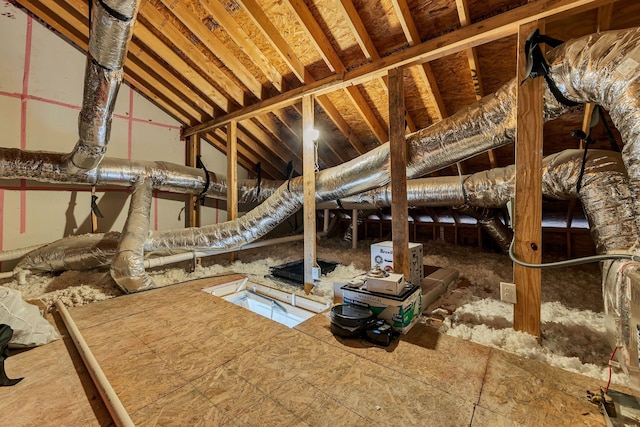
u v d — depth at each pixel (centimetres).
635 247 146
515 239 171
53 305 227
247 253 471
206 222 499
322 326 190
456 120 201
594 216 179
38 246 320
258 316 208
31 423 109
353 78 243
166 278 311
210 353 157
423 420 110
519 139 168
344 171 283
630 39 127
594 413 112
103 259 306
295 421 109
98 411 116
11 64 312
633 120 125
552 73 153
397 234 222
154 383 132
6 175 282
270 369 142
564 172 202
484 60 229
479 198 315
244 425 107
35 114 328
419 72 249
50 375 140
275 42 244
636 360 108
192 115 401
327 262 387
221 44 281
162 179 363
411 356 154
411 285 200
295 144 427
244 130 424
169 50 306
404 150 218
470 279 313
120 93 387
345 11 206
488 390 126
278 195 332
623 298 136
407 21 200
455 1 183
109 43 154
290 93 290
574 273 341
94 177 316
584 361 155
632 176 129
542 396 122
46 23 331
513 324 179
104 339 173
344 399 121
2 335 140
